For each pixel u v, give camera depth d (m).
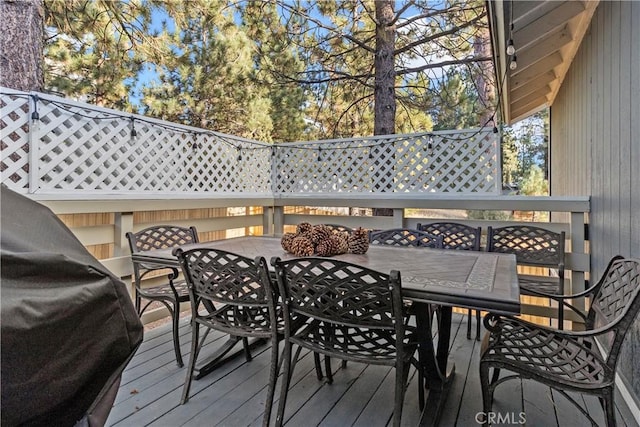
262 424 1.63
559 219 4.69
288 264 1.54
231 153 3.84
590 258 2.87
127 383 2.00
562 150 4.44
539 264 2.77
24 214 0.93
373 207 3.78
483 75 5.05
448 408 1.79
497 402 1.84
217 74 5.51
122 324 0.88
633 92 1.85
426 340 1.70
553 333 1.45
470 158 3.42
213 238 3.93
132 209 2.88
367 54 5.48
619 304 1.48
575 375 1.35
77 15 4.28
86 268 0.83
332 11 5.34
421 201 3.55
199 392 1.92
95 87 4.89
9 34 2.92
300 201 4.18
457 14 4.91
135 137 2.94
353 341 1.60
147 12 4.68
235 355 2.33
